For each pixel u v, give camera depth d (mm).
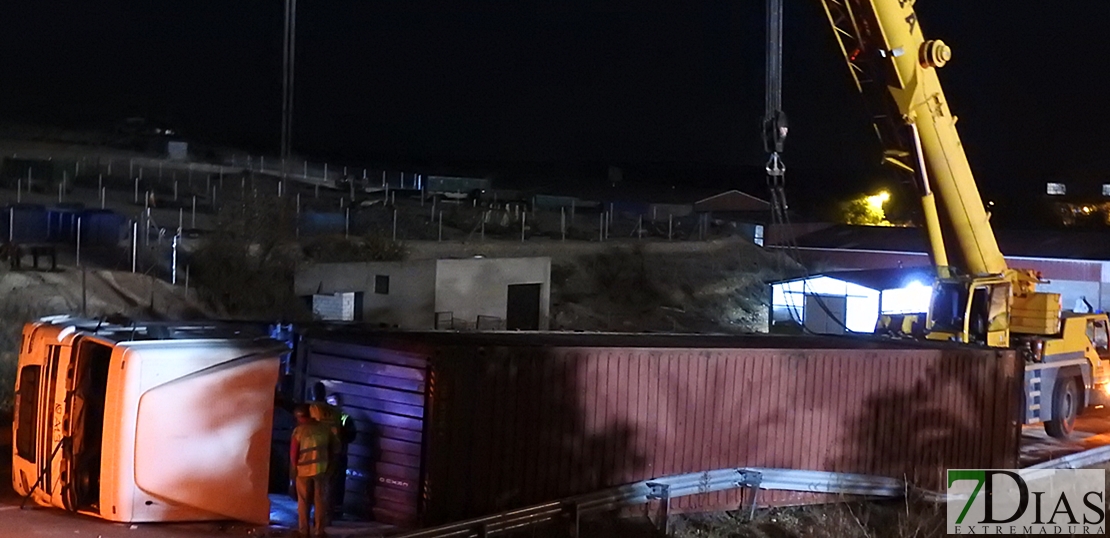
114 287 34375
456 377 14078
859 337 20375
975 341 22969
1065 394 25234
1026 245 46469
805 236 53344
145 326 14664
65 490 13859
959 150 22172
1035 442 24859
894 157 21828
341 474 14844
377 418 14609
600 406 15156
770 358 16516
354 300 35562
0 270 33312
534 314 38406
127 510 13320
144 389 13336
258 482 14031
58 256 36938
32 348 14664
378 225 55188
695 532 15344
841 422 17141
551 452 14797
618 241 60812
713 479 15953
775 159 18859
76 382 13867
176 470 13523
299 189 69812
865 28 20875
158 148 97375
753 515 16141
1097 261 43875
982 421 18531
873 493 17391
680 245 60125
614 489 15070
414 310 34781
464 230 59000
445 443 14023
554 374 14797
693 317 47719
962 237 22562
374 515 14508
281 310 35344
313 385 15422
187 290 36062
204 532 13477
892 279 34125
